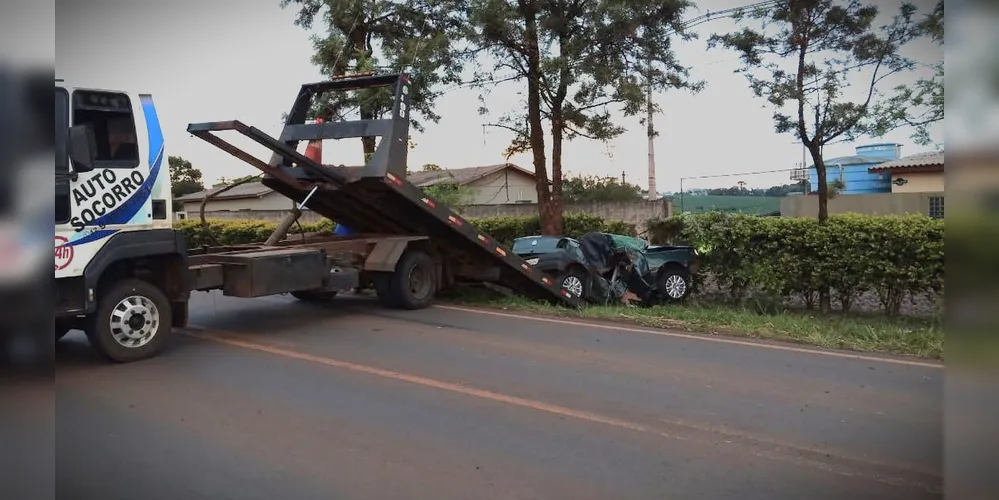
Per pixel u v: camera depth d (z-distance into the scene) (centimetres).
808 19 1114
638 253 1373
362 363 727
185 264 774
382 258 1049
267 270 866
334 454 473
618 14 1395
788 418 548
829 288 1188
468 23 1537
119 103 708
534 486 422
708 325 948
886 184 2481
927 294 1089
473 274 1189
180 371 690
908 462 458
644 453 475
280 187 1084
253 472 442
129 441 495
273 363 725
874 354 778
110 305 711
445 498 405
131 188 710
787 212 2255
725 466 453
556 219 1689
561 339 859
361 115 1553
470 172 3366
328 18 1650
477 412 563
